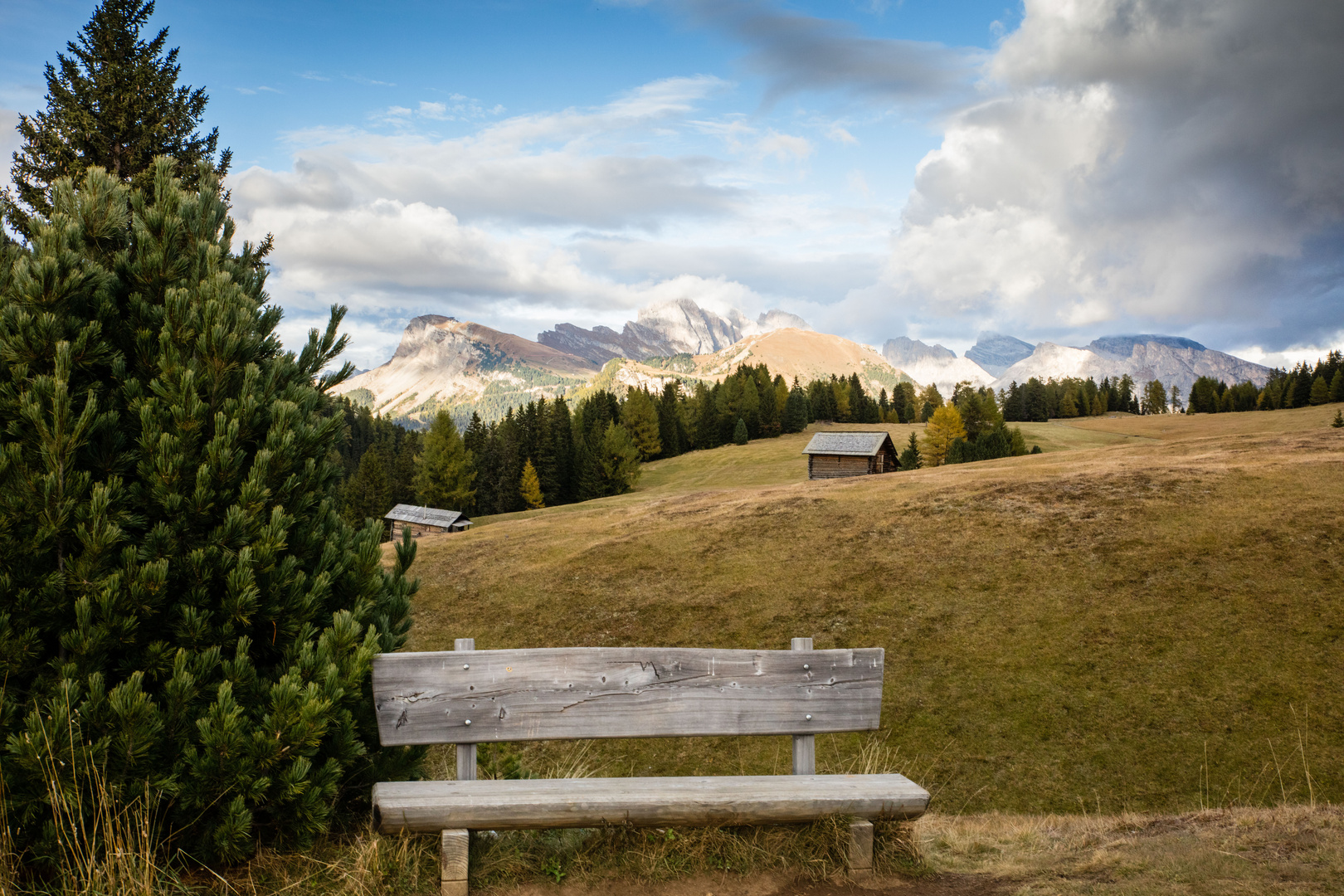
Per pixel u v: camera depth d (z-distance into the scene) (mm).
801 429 123438
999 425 89375
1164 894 3486
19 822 3262
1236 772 14672
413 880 3504
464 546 39781
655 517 39562
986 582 24062
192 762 3414
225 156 18625
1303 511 24234
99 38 17453
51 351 3732
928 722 17875
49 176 16500
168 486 3742
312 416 4543
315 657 3793
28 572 3475
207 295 4195
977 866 4176
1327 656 17172
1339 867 3709
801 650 4336
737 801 3775
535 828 3621
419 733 3863
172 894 3285
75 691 3309
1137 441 98125
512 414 94625
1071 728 16828
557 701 4008
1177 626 19562
